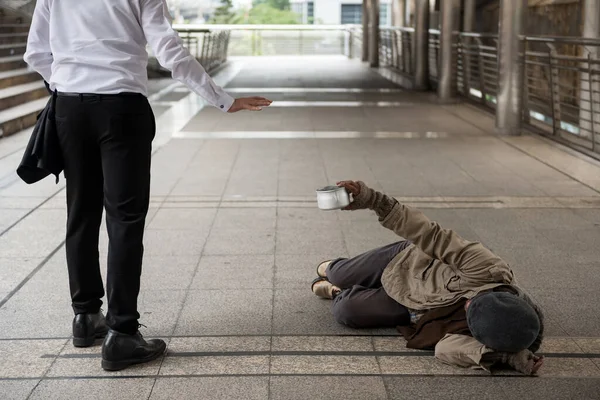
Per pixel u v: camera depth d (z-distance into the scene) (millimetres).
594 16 8633
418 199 6078
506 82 9266
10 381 2980
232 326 3529
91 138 2996
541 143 8766
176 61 2910
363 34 25500
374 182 6711
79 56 2922
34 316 3652
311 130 9773
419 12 15266
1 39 12438
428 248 3178
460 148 8453
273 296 3918
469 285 3121
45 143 3002
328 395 2859
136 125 2973
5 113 9695
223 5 40594
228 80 18031
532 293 3965
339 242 4867
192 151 8219
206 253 4637
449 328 3164
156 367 3102
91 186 3117
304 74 19906
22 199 6004
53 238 4953
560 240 4926
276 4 42156
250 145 8609
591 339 3373
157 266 4391
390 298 3404
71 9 2926
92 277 3264
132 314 3084
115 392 2889
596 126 8828
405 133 9555
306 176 6934
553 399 2816
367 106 12539
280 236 5000
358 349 3266
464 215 5570
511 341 2828
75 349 3277
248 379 2994
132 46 2949
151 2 2902
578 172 7109
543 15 15586
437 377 2994
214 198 6070
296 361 3154
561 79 13500
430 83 15711
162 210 5684
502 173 7082
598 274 4262
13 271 4305
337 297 3549
